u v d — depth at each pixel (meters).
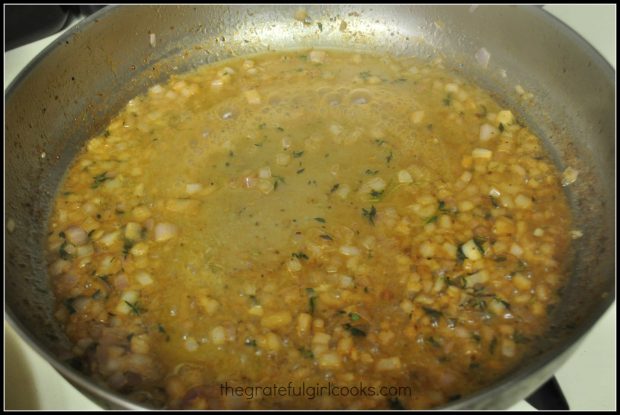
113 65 0.38
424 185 0.34
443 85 0.40
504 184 0.34
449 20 0.40
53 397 0.27
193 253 0.31
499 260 0.31
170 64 0.41
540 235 0.32
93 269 0.31
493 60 0.39
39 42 0.43
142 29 0.39
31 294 0.30
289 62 0.42
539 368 0.23
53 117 0.35
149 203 0.34
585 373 0.28
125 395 0.26
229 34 0.42
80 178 0.35
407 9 0.41
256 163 0.35
